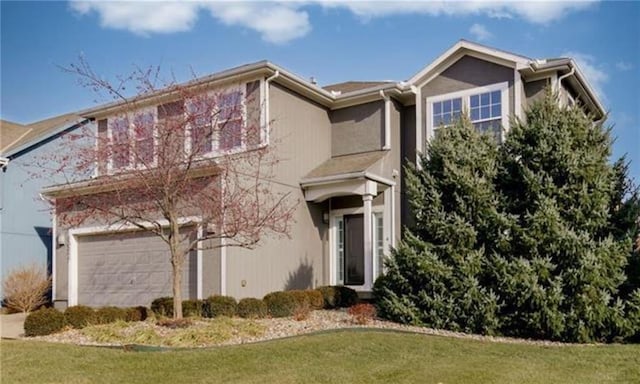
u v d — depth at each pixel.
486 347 9.18
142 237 15.07
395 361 8.15
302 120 16.09
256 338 10.02
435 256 11.33
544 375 7.41
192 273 13.88
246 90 15.01
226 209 11.84
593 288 9.93
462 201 11.41
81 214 13.65
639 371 7.58
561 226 10.32
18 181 21.06
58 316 11.56
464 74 15.14
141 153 11.42
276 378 7.38
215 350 8.94
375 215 16.06
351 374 7.52
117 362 8.29
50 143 21.80
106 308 12.45
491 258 10.96
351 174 14.72
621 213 10.55
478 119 14.76
